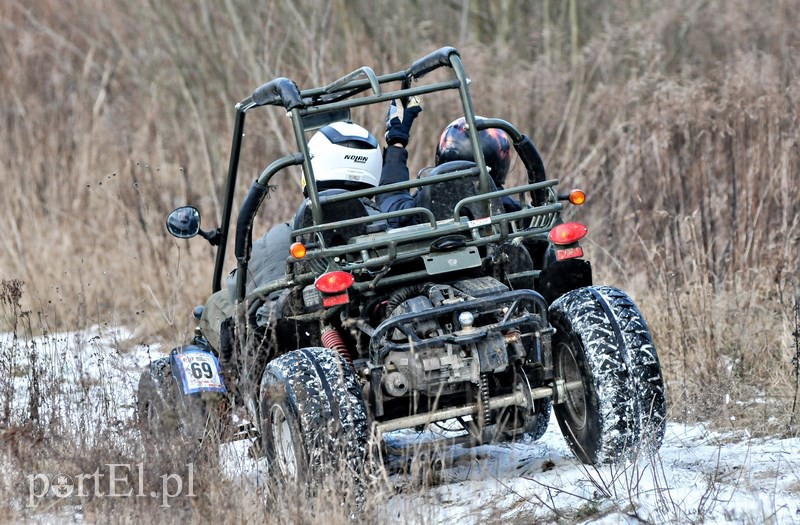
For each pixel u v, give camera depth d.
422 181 19.91
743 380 26.44
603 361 18.88
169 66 51.41
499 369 19.16
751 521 16.53
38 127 48.91
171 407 20.78
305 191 21.44
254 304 21.66
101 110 53.47
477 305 18.95
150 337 34.44
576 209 39.03
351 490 17.59
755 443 21.98
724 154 35.00
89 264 39.97
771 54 40.25
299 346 21.02
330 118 22.36
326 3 49.94
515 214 19.91
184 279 38.06
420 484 20.03
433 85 20.55
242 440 23.30
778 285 28.61
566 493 18.44
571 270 20.45
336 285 18.67
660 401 18.89
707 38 45.81
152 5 51.56
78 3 58.59
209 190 43.97
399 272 20.36
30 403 23.55
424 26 50.97
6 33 57.88
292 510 17.50
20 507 20.05
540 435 23.69
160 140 47.75
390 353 19.22
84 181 45.03
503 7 50.19
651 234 34.69
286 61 49.88
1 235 42.41
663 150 35.00
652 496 18.19
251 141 44.94
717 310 29.02
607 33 45.50
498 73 45.28
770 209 33.16
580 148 40.09
